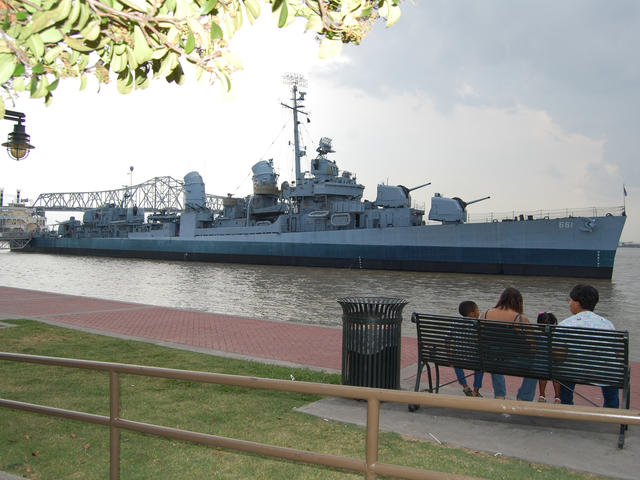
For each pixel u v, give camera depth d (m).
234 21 2.34
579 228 34.31
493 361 5.71
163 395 6.31
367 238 43.25
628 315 19.14
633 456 4.46
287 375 7.59
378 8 2.49
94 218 79.88
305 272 40.28
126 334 11.46
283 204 53.22
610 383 5.09
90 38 2.13
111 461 3.01
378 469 2.26
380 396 2.24
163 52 2.35
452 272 39.22
